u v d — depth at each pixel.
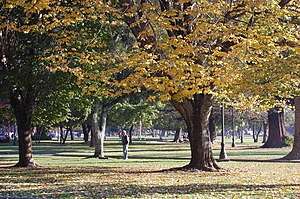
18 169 23.11
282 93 17.02
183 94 15.04
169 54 13.83
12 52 21.69
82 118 48.69
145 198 12.48
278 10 14.50
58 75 20.94
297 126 29.78
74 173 20.58
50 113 26.44
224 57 14.10
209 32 14.51
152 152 42.56
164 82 14.08
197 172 19.86
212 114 59.41
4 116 32.06
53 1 14.38
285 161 28.03
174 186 15.16
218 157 32.53
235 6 15.79
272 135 50.38
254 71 15.74
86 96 24.36
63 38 16.31
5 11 17.33
